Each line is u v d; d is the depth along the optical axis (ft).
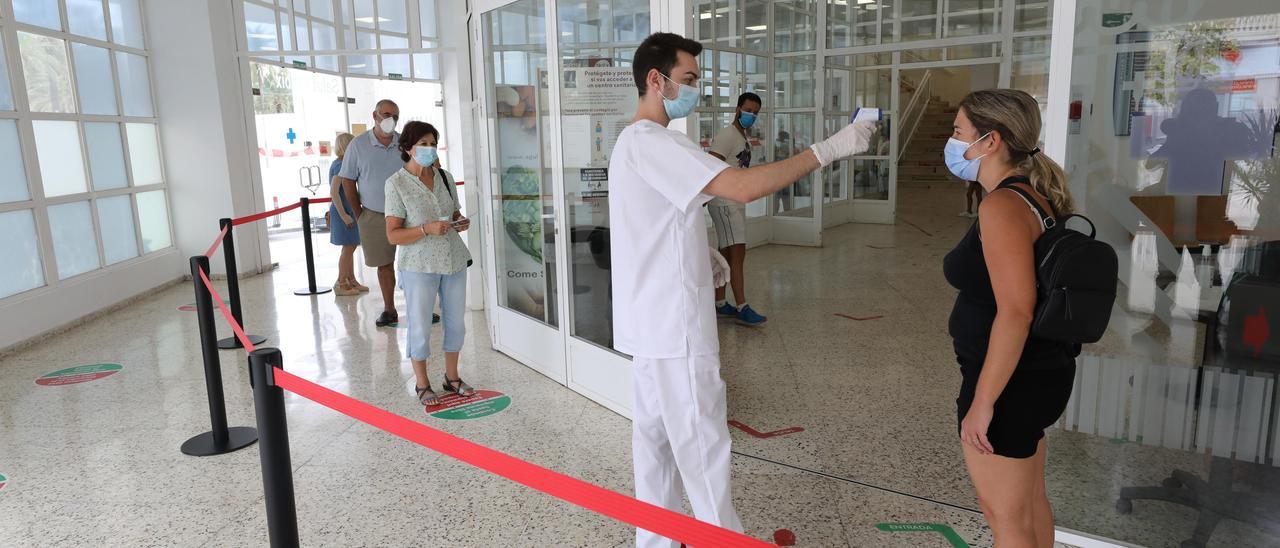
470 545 8.86
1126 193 8.29
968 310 6.29
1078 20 8.16
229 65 25.03
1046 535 6.91
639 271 6.98
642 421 7.36
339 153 21.77
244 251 25.75
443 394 13.87
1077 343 5.92
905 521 9.07
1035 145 6.06
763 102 29.43
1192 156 7.90
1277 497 7.88
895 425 12.00
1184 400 8.21
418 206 12.91
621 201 7.06
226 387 14.56
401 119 34.09
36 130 19.04
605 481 10.37
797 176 5.99
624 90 12.15
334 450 11.53
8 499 10.16
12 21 18.19
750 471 10.50
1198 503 8.22
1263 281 7.71
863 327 17.92
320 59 28.94
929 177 54.54
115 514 9.72
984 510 6.40
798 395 13.47
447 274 13.20
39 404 13.78
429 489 10.24
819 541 8.68
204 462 11.23
